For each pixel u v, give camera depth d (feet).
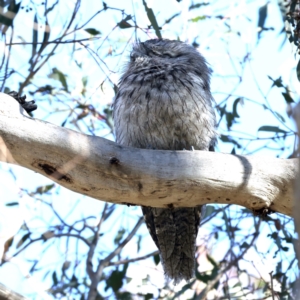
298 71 31.50
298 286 16.12
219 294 36.04
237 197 25.88
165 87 31.55
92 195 25.08
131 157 24.50
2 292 20.58
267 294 34.06
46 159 23.85
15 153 23.65
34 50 33.55
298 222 15.12
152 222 33.35
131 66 34.65
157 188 24.99
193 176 24.97
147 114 31.53
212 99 34.88
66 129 24.00
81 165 24.18
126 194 25.04
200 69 34.63
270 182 25.79
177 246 33.19
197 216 32.71
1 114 23.31
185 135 32.07
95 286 35.12
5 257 22.61
